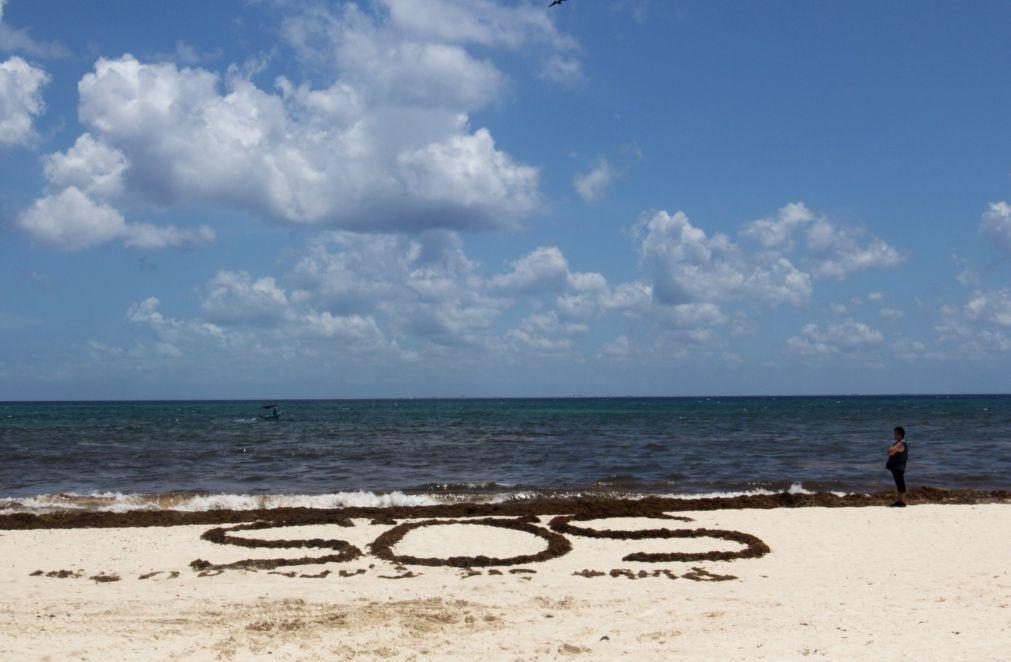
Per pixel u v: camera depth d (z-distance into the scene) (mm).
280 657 9977
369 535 19172
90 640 10688
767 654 10109
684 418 108938
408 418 113625
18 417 121312
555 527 20000
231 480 34375
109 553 17359
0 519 21109
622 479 34062
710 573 15656
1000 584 14641
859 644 10555
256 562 16250
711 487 31406
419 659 9953
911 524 20859
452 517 22031
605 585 14484
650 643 10664
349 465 40875
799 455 45375
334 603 13000
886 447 51562
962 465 40000
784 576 15383
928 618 12008
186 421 103875
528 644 10578
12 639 10742
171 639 10773
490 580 14883
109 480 34438
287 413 141750
